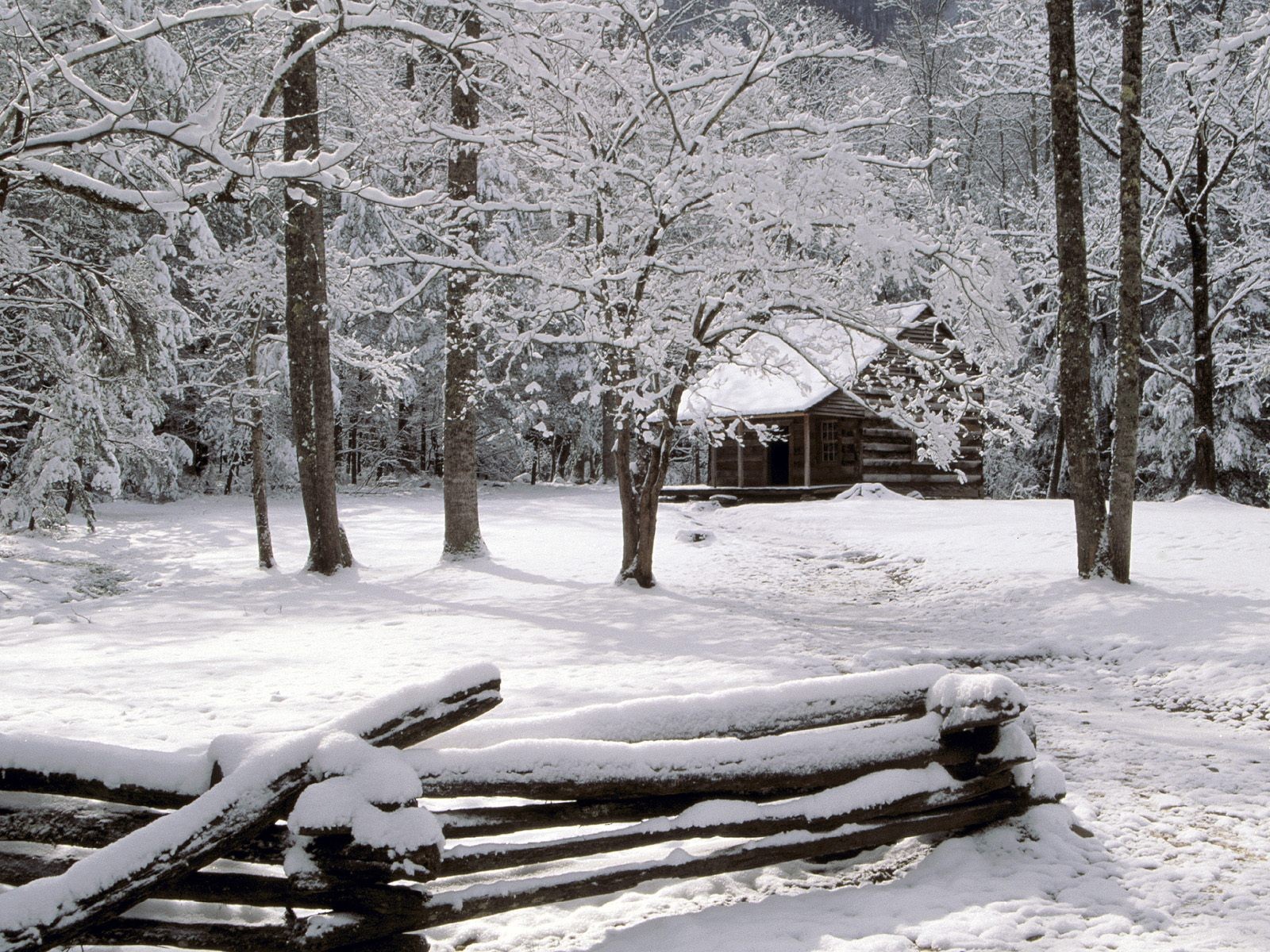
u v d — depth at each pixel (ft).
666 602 43.45
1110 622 36.11
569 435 144.56
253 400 56.08
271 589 48.39
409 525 77.30
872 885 13.65
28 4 24.89
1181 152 78.28
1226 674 28.58
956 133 134.41
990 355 44.52
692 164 39.34
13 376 57.93
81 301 44.45
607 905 13.14
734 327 42.78
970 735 14.42
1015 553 52.70
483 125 46.85
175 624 37.96
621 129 44.73
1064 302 43.09
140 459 60.80
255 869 12.51
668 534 69.97
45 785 11.01
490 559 55.93
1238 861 14.67
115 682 26.04
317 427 52.03
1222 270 78.48
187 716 21.83
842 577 52.44
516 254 48.52
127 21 25.21
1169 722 24.91
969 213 42.09
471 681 12.14
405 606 42.86
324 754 10.85
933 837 15.15
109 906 9.92
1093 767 20.01
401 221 52.54
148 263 40.60
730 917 12.54
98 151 23.82
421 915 11.12
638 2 42.29
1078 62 73.46
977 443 103.55
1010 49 76.18
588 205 46.47
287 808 10.90
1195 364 78.13
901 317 45.06
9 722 20.84
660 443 46.70
